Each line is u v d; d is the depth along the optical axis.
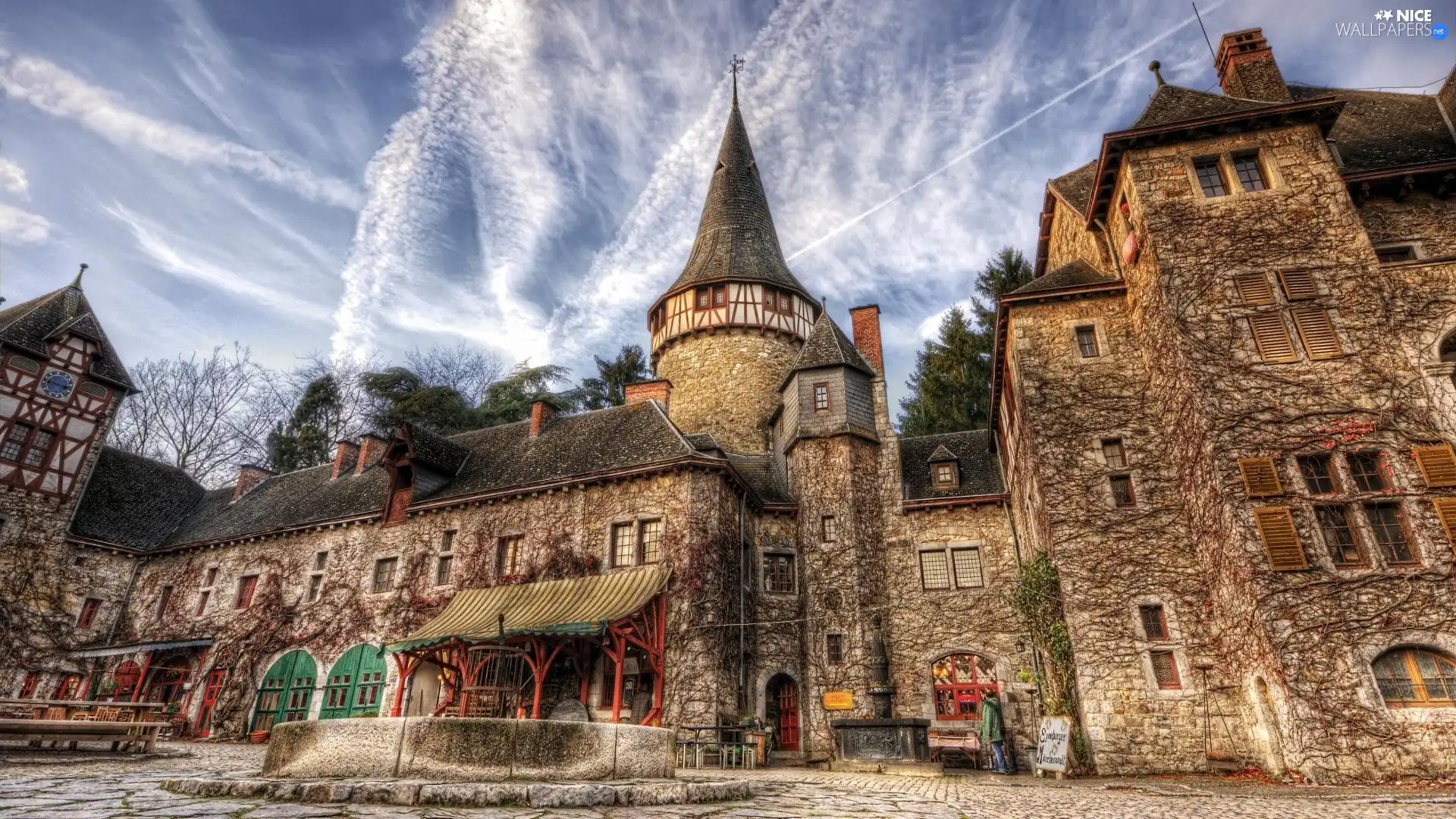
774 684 17.88
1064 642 12.96
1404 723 9.55
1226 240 12.64
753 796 7.05
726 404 25.19
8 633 20.70
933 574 18.23
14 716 17.95
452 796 5.28
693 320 26.92
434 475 21.25
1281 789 8.82
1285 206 12.65
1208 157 13.31
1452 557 10.10
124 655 22.20
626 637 15.08
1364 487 10.84
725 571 17.08
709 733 14.91
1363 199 13.39
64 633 21.89
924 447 21.47
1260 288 12.23
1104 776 11.56
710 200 31.66
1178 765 11.53
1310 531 10.70
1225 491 11.19
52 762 9.06
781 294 27.59
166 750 12.68
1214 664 11.96
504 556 18.80
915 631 17.67
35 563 21.70
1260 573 10.59
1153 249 12.91
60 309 24.27
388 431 32.16
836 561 18.23
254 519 23.81
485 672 16.77
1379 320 11.62
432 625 16.92
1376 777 9.35
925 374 30.70
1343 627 10.10
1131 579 12.77
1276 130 13.18
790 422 21.06
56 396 23.16
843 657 17.22
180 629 22.12
